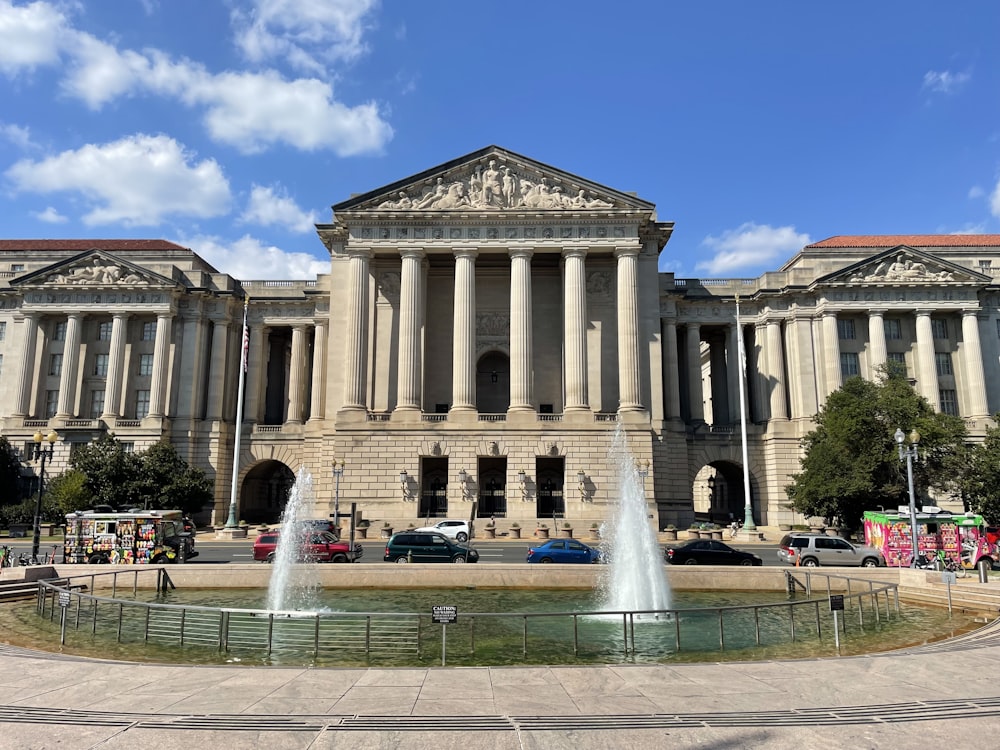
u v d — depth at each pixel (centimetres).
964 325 7538
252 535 6184
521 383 6606
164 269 7862
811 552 3925
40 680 1305
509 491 6338
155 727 1011
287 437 7744
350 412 6544
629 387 6606
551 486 7112
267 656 1856
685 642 2067
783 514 7269
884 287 7519
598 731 994
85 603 2755
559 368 7469
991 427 6925
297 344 8088
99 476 6203
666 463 7100
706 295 7925
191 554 4250
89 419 7669
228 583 3138
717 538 5881
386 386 7138
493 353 7775
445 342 7562
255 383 7988
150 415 7362
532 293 7606
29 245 8662
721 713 1083
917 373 7512
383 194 6931
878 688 1238
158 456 6538
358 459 6450
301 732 990
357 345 6688
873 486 5462
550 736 973
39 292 7681
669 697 1179
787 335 7825
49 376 7800
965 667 1409
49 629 2238
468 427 6475
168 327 7612
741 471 8175
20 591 2850
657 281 7288
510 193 6962
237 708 1110
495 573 3117
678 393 7669
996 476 5422
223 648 1914
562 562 3738
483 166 7050
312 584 3095
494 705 1130
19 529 6425
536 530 5988
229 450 7731
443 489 7056
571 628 2294
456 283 6831
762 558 4431
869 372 7450
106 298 7656
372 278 7319
